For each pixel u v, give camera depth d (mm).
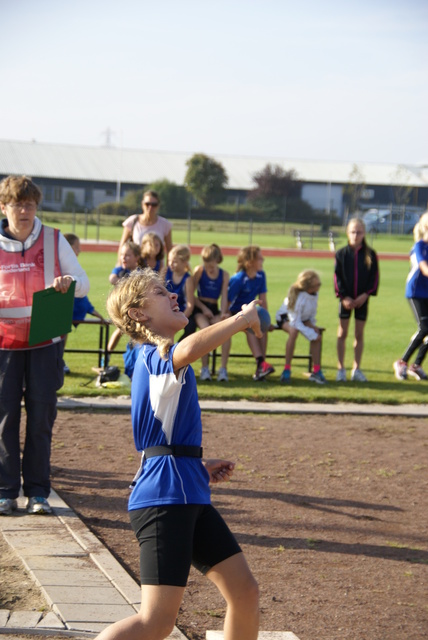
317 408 9258
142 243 9836
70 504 5820
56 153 73000
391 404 9711
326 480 6711
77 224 54812
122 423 8297
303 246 48438
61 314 5398
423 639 4039
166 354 3082
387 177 78500
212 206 67500
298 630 4074
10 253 5414
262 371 10609
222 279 10516
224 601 4453
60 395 9211
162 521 3010
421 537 5512
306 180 73625
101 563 4605
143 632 2926
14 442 5484
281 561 4984
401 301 21547
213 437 7891
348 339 14891
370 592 4586
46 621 3844
